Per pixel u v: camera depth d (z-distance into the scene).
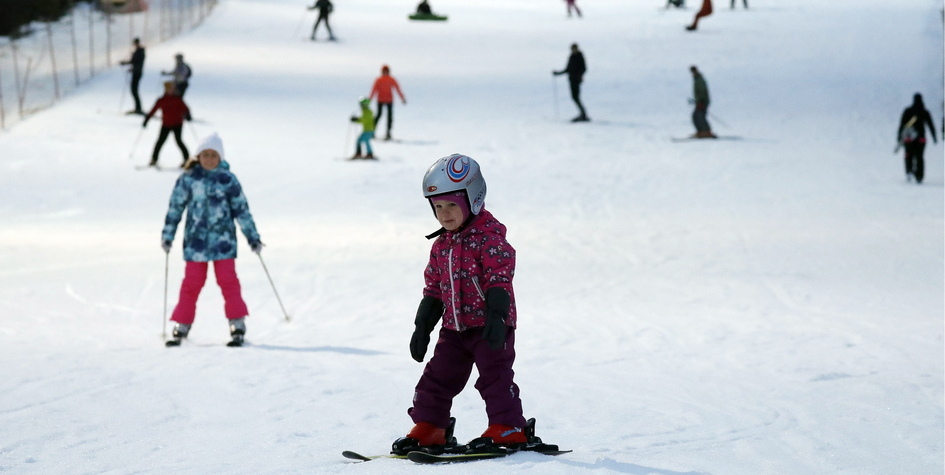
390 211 28.44
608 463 6.28
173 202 13.52
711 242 23.97
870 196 31.50
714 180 34.19
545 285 18.89
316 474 6.17
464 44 67.44
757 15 79.56
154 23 72.81
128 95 46.44
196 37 66.56
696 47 65.06
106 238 23.84
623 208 29.39
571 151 39.12
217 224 13.47
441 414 6.82
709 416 9.04
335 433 8.17
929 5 80.88
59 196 29.30
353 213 28.09
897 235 24.91
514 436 6.63
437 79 55.12
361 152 37.22
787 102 49.81
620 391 10.36
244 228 13.74
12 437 8.03
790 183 33.72
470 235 6.64
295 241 23.78
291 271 20.00
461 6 89.75
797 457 7.16
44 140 37.00
